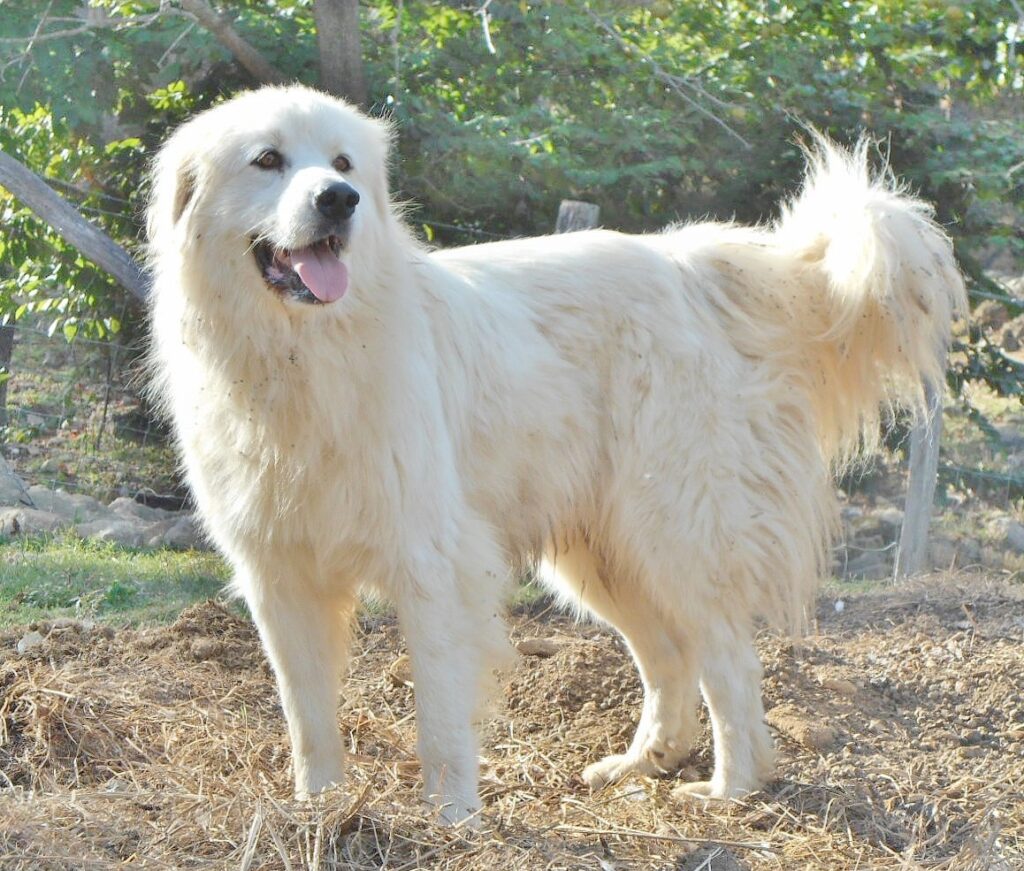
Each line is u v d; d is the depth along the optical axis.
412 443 3.60
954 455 9.03
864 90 8.30
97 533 7.25
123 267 6.64
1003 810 3.97
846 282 4.23
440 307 3.88
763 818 3.96
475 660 3.74
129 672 4.85
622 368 4.18
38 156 8.09
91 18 8.16
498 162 7.74
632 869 3.46
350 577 3.84
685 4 8.45
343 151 3.63
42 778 3.91
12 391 9.62
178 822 3.48
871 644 5.36
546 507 4.19
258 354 3.54
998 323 9.85
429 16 8.41
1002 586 6.18
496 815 3.69
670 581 4.15
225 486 3.73
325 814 3.44
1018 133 8.21
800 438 4.34
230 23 7.90
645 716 4.46
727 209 8.36
